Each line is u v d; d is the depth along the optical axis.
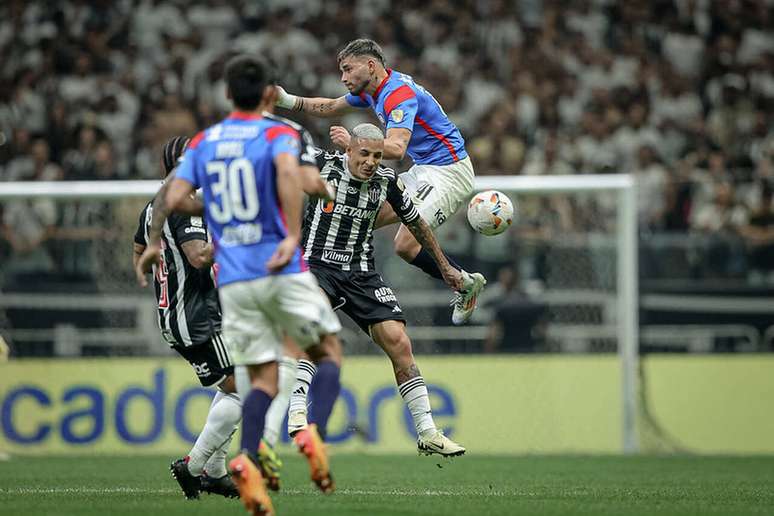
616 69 55.81
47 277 38.12
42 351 37.72
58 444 36.91
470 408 37.97
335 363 17.11
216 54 55.06
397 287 38.56
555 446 37.88
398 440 37.12
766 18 58.69
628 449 37.69
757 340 38.69
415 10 57.50
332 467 30.31
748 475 28.06
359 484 24.16
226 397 19.61
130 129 51.44
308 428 15.66
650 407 38.53
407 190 23.98
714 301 38.78
